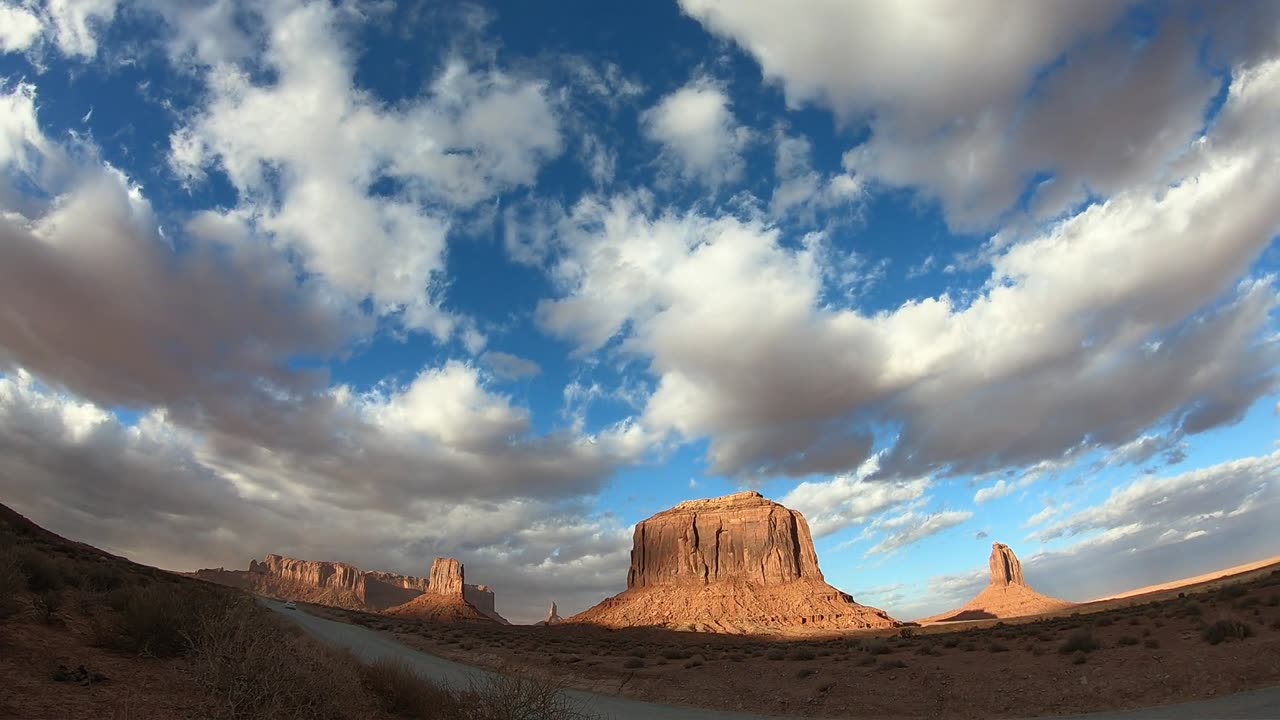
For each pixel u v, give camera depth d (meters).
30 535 34.84
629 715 21.75
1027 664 25.52
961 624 109.12
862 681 26.02
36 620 14.71
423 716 15.20
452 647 55.09
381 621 101.88
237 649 10.73
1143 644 25.58
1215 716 15.46
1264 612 27.47
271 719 10.09
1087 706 19.17
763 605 144.38
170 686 11.72
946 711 20.95
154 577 35.81
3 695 9.77
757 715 22.53
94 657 13.05
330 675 12.17
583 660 43.03
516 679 13.21
